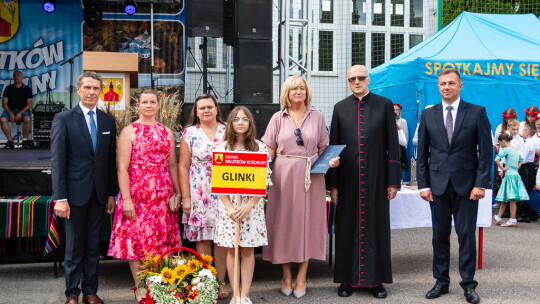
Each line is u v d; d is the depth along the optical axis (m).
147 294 3.48
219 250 4.21
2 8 10.16
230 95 11.78
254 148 3.80
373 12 17.73
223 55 13.11
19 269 5.12
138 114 5.03
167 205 3.99
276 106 7.54
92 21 9.57
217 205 4.09
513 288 4.47
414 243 6.45
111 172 3.95
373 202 4.25
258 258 5.65
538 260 5.48
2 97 10.21
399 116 9.23
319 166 4.12
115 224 3.96
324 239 4.26
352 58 17.55
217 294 3.77
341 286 4.32
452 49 9.64
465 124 4.06
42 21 10.29
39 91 10.33
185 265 3.51
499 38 10.00
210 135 4.12
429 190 4.25
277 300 4.16
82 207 3.78
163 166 3.99
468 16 10.76
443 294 4.29
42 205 4.47
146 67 10.39
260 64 7.74
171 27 10.41
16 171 4.91
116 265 5.34
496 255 5.71
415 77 9.07
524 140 7.87
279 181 4.15
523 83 9.09
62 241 4.62
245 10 7.66
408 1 18.03
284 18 8.28
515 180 7.48
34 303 4.06
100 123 3.85
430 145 4.24
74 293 3.81
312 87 17.16
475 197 4.00
